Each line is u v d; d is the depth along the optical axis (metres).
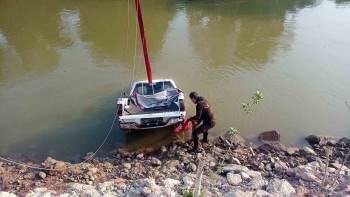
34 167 9.85
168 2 24.77
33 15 22.45
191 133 11.22
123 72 15.39
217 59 16.56
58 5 24.22
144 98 11.27
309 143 10.86
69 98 13.46
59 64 16.20
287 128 11.57
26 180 9.21
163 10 23.19
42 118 12.31
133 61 16.38
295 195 7.71
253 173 8.92
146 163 9.88
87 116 12.35
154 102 11.20
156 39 18.81
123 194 8.20
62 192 8.45
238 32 19.81
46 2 24.95
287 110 12.53
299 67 15.74
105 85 14.33
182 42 18.44
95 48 17.86
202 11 23.12
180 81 14.53
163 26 20.56
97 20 21.47
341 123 11.87
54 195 8.27
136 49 17.64
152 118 10.57
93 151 10.63
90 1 24.91
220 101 13.02
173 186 8.45
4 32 19.95
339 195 7.61
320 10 23.86
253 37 19.14
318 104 12.91
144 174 9.36
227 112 12.35
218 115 12.17
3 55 17.22
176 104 11.12
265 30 20.11
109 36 19.22
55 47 18.02
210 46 17.94
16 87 14.36
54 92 13.91
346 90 13.86
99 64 16.17
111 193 8.26
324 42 18.45
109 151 10.60
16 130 11.72
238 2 25.16
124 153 10.44
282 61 16.36
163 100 11.22
